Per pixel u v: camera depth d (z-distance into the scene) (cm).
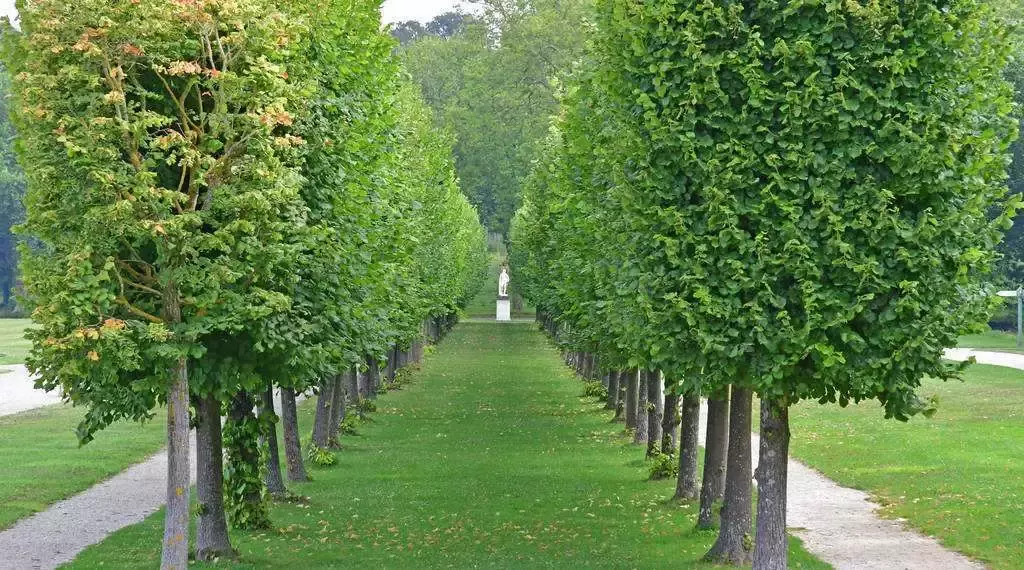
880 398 1368
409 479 2772
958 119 1341
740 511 1767
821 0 1338
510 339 8888
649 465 2972
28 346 7588
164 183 1449
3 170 9619
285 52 1473
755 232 1384
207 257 1448
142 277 1374
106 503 2369
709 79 1377
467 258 8250
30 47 1309
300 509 2328
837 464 2888
